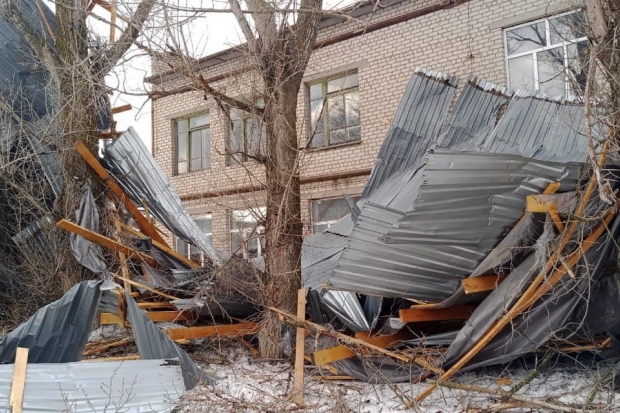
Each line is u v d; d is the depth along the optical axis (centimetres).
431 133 655
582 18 512
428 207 416
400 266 451
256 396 461
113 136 796
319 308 577
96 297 507
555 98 632
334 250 717
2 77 861
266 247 591
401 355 462
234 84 656
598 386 396
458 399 425
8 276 796
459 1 1009
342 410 410
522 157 406
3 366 406
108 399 409
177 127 1501
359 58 1147
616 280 441
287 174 583
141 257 704
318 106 1223
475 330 434
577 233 405
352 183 1140
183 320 628
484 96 657
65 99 753
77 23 754
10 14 823
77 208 732
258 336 624
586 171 407
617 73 401
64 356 486
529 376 426
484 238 444
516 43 955
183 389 445
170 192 762
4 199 821
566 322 431
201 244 737
